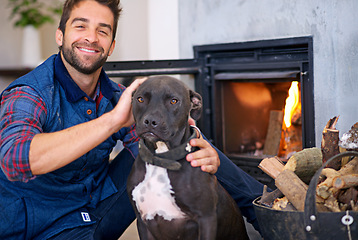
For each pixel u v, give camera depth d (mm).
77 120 1906
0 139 1669
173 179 1564
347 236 1476
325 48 2395
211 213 1591
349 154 1523
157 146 1579
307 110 2539
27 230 1819
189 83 3109
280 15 2594
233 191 2043
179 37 3193
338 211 1593
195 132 1654
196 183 1567
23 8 6773
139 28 5277
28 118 1676
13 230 1801
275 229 1604
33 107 1722
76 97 1889
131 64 2832
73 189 1921
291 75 2572
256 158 2760
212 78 3006
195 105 1643
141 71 2854
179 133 1572
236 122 3014
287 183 1665
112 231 2059
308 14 2457
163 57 3432
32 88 1775
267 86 2869
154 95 1510
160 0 3396
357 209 1581
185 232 1650
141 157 1608
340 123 2367
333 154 1785
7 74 6637
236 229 1843
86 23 1851
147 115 1465
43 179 1840
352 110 2311
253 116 2955
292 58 2617
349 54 2293
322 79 2426
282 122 2770
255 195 2061
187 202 1563
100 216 2004
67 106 1887
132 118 1703
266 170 1894
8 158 1605
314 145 2514
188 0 3094
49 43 7051
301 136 2688
